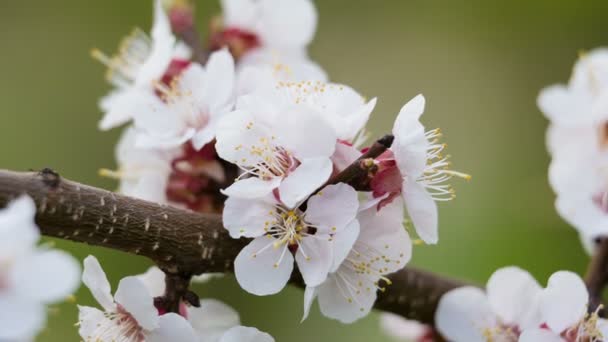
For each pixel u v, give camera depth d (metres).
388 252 0.52
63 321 0.64
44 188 0.51
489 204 0.65
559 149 0.60
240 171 0.56
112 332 0.52
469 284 0.56
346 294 0.52
